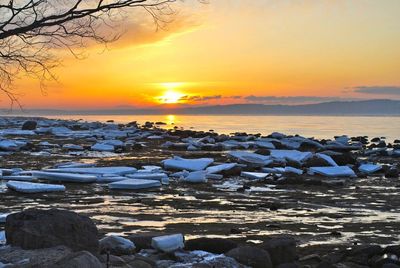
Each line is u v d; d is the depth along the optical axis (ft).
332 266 24.44
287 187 58.44
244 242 31.76
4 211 41.83
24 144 100.99
